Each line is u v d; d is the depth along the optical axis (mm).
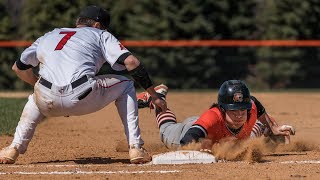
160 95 26797
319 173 21812
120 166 23469
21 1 76562
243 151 24531
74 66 23594
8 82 72750
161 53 73312
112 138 35031
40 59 24125
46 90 23578
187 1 72938
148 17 72562
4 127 37281
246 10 74500
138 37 72500
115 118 42594
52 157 27266
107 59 23922
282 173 21750
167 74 73688
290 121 41188
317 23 75188
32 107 24578
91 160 26234
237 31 74312
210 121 25062
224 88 25094
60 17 70688
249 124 25750
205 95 59969
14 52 72625
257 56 75750
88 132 37438
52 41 24203
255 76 75938
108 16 25422
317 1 74875
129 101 24266
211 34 73688
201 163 23734
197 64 74062
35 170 22719
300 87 76188
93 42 24109
